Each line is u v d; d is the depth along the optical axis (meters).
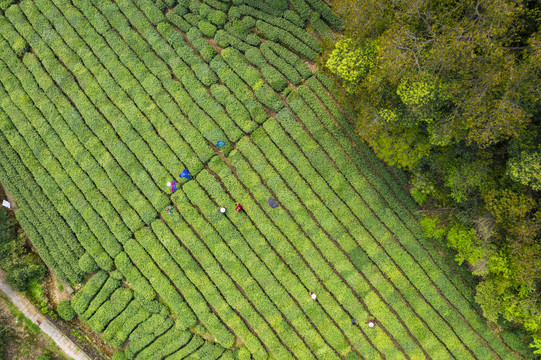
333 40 28.09
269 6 34.00
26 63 35.78
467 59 20.94
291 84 33.81
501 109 21.14
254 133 32.97
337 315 31.58
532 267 23.91
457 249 29.58
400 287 31.56
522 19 21.91
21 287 33.66
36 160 34.97
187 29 34.59
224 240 33.03
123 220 33.38
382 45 22.62
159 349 32.16
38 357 32.84
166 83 34.03
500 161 25.88
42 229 34.19
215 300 32.12
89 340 33.75
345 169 32.22
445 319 31.23
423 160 28.08
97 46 35.22
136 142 33.75
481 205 27.02
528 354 30.14
